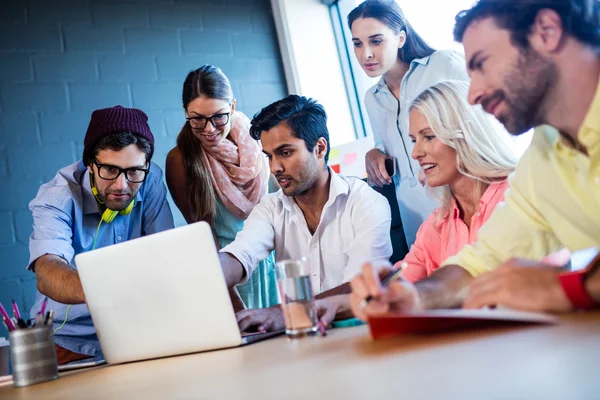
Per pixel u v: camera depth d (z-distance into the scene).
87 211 2.09
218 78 2.27
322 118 2.03
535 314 0.79
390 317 0.83
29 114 2.54
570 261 1.42
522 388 0.48
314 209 2.06
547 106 1.46
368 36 2.23
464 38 1.67
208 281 1.18
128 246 1.24
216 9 2.92
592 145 1.26
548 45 1.46
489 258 1.31
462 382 0.53
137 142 1.98
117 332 1.30
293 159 1.97
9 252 2.43
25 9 2.60
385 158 2.23
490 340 0.73
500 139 1.66
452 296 1.14
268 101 2.95
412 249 1.91
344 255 2.01
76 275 1.69
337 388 0.60
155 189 2.24
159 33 2.80
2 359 1.45
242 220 2.38
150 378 0.97
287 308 1.16
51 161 2.54
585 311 0.84
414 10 2.14
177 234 1.19
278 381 0.71
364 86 2.83
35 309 2.09
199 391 0.74
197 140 2.33
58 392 0.99
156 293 1.23
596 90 1.34
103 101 2.66
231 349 1.17
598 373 0.49
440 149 1.81
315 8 2.96
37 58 2.59
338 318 1.38
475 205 1.74
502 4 1.54
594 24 1.38
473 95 1.67
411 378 0.59
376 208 1.96
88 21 2.69
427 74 2.04
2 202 2.45
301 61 2.91
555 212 1.35
